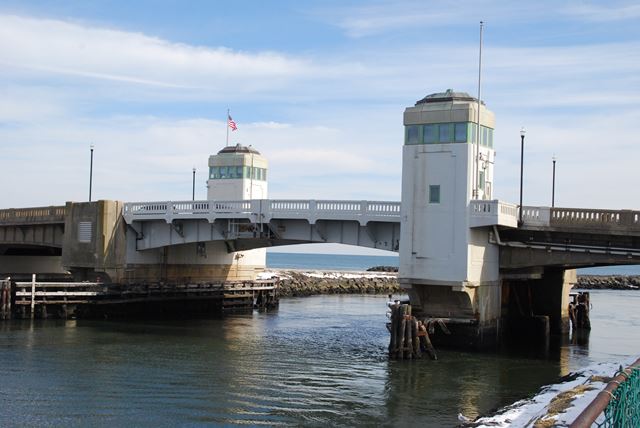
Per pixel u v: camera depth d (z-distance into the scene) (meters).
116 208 63.53
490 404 31.19
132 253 64.25
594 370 34.28
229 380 35.69
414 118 46.56
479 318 45.81
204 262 70.94
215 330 55.28
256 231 57.25
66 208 65.88
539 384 35.50
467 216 44.59
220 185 73.25
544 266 50.41
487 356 43.91
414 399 32.06
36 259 79.69
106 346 45.12
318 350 45.75
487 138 47.56
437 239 45.59
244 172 72.25
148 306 65.00
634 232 42.47
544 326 53.28
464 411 29.97
